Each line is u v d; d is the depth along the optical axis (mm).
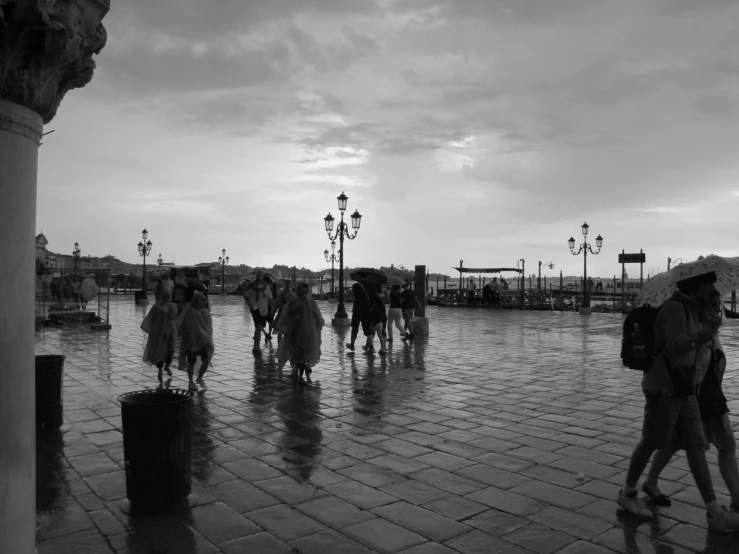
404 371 11328
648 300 4609
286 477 5352
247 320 24656
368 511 4586
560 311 33594
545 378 10531
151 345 9734
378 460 5836
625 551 3908
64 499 4832
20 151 3137
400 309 17125
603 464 5691
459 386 9750
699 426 4289
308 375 10367
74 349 14328
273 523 4359
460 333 19562
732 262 4316
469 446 6309
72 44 3172
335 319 21375
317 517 4469
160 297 9797
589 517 4449
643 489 4715
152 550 3945
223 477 5344
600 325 22984
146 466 4531
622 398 8766
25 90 3074
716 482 5129
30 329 3229
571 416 7645
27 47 3041
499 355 13742
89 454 6020
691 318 4227
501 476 5367
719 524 4164
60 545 4020
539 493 4941
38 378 6758
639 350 4301
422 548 3971
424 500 4805
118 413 7750
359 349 14883
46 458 5887
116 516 4488
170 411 4570
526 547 3975
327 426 7160
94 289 23891
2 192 3062
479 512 4559
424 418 7551
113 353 13617
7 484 3109
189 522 4375
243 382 10070
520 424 7242
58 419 6938
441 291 40906
